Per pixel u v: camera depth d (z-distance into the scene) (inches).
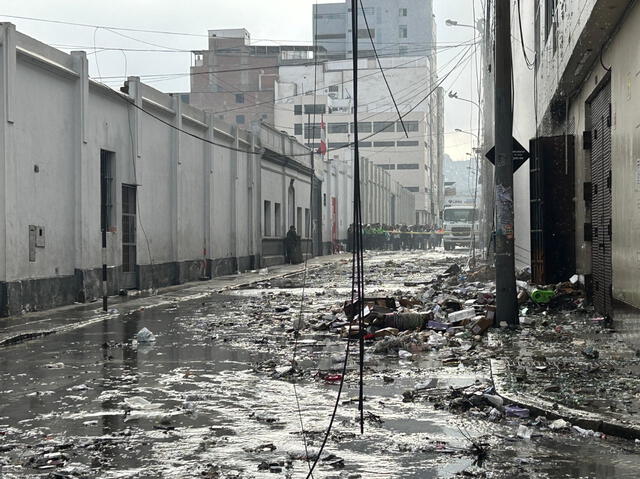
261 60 5118.1
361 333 263.1
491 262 1113.4
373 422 294.7
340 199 2768.2
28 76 766.5
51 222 813.9
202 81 5118.1
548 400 313.0
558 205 774.5
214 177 1365.7
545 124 949.8
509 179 574.6
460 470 231.8
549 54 822.5
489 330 559.2
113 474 229.6
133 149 1027.3
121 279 999.0
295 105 5022.1
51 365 442.6
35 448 259.6
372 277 1326.3
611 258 540.4
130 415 305.9
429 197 5526.6
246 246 1588.3
